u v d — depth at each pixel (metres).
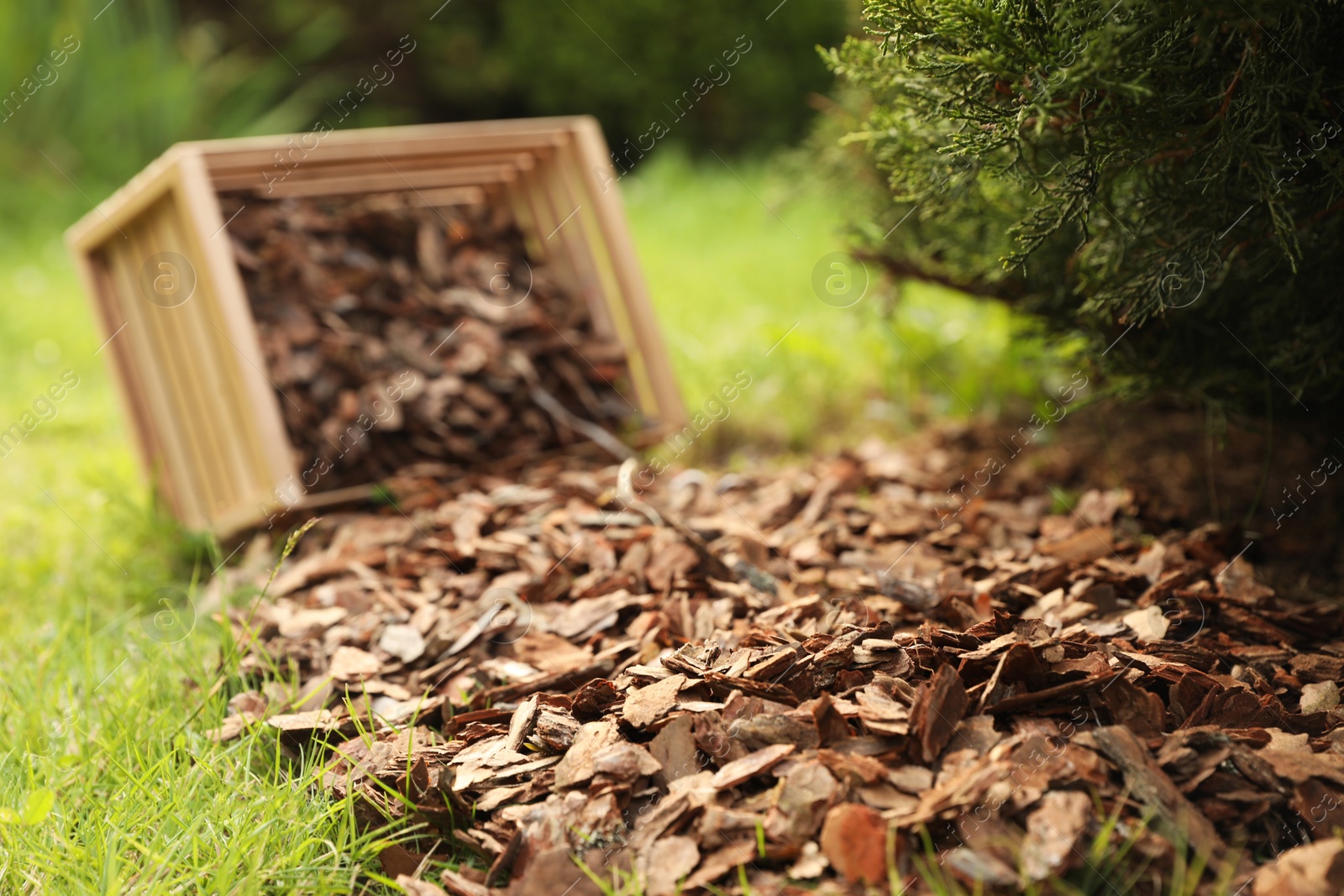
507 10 3.92
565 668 1.77
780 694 1.67
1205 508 1.96
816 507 1.98
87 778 1.72
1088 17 1.67
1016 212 1.87
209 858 1.64
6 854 1.64
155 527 2.07
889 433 2.20
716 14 3.73
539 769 1.66
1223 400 1.88
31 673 1.82
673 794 1.62
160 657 1.82
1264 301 1.83
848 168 2.14
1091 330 1.90
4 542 2.07
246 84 3.94
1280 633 1.76
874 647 1.69
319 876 1.62
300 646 1.82
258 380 1.96
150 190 2.01
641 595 1.85
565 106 3.94
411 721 1.72
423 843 1.66
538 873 1.60
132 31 3.79
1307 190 1.74
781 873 1.57
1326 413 1.88
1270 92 1.68
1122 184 1.81
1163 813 1.58
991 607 1.73
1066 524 1.94
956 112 1.71
